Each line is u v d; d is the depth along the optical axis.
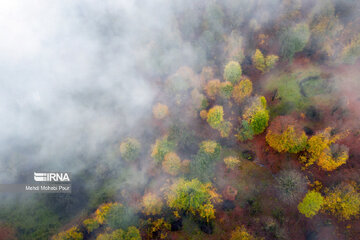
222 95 70.31
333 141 57.19
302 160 58.03
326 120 64.88
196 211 56.50
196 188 56.03
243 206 57.62
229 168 62.69
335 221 51.25
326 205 51.53
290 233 52.62
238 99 69.12
